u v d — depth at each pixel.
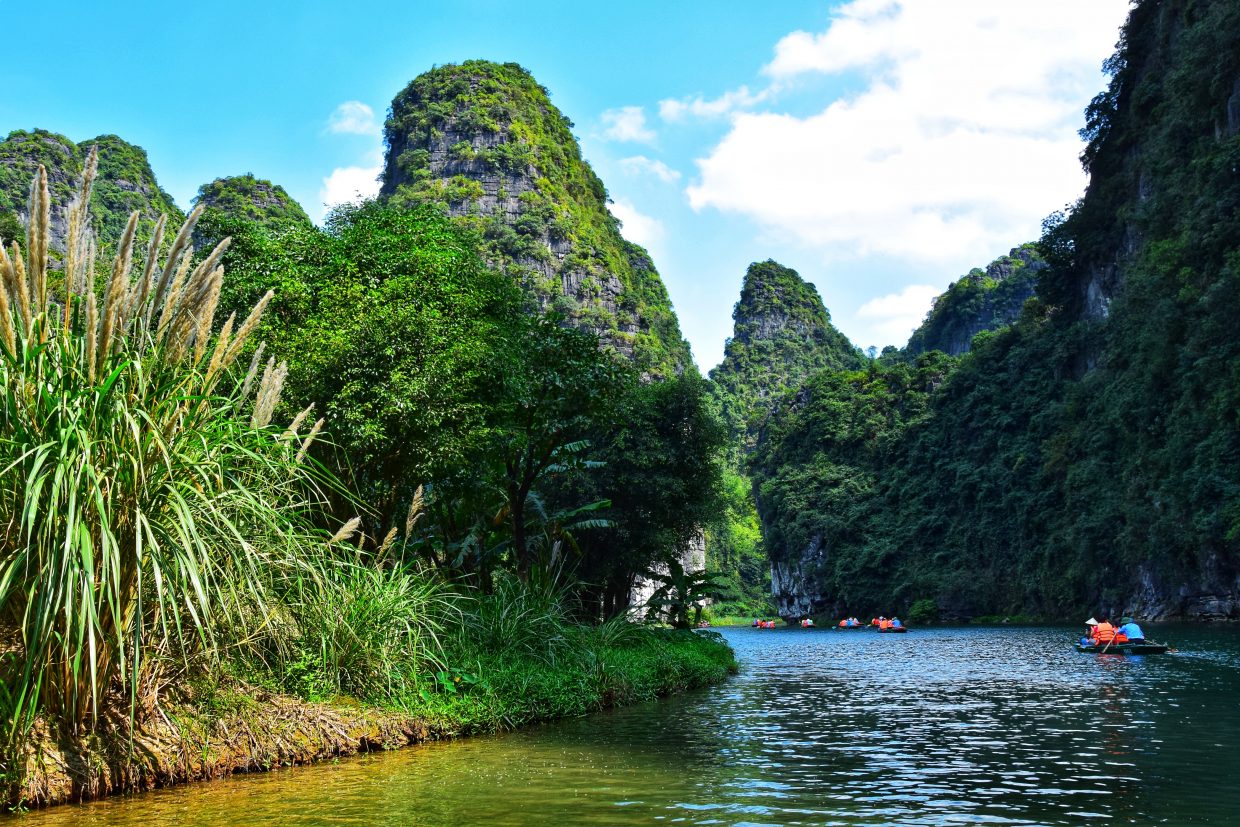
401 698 10.34
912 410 116.62
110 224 77.19
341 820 6.59
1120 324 78.94
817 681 21.31
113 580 5.99
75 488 5.90
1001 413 98.88
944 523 101.44
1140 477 69.94
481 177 142.38
